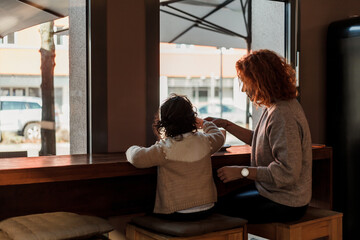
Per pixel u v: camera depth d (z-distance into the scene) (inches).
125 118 98.7
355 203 123.3
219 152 98.7
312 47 130.3
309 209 91.4
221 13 134.0
